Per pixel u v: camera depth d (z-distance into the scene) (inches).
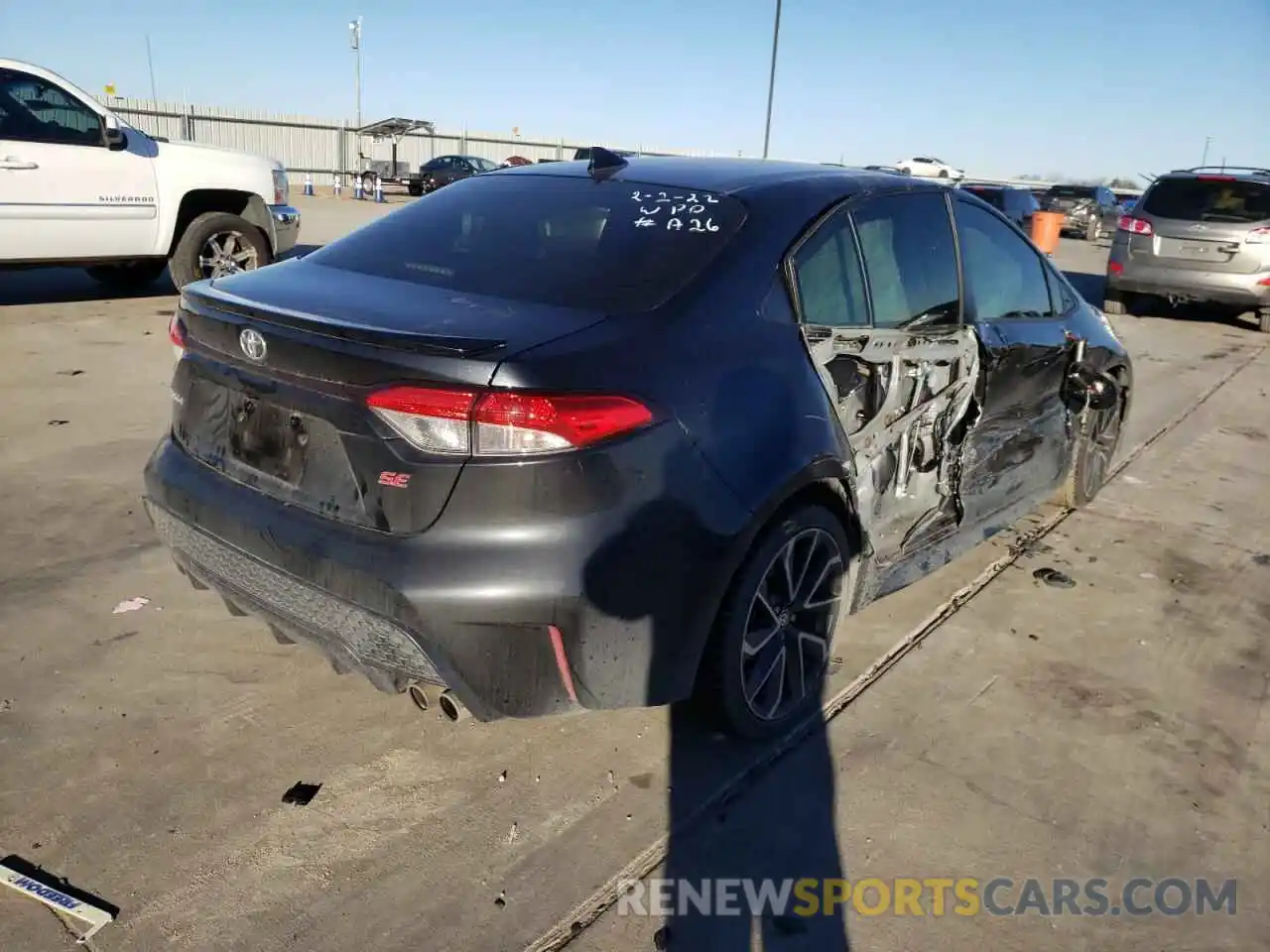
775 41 956.6
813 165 137.6
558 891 92.1
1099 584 165.9
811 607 117.0
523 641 89.4
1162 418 281.1
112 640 130.6
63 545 157.2
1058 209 1111.6
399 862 94.7
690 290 102.9
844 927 89.9
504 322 94.3
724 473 97.6
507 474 86.4
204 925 86.3
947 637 144.5
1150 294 457.1
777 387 104.9
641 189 120.6
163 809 100.0
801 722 120.6
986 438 148.9
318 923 87.0
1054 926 91.4
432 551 87.5
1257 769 116.7
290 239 392.5
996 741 119.2
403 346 87.7
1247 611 158.9
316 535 93.7
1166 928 92.0
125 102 1250.0
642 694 96.5
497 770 108.9
